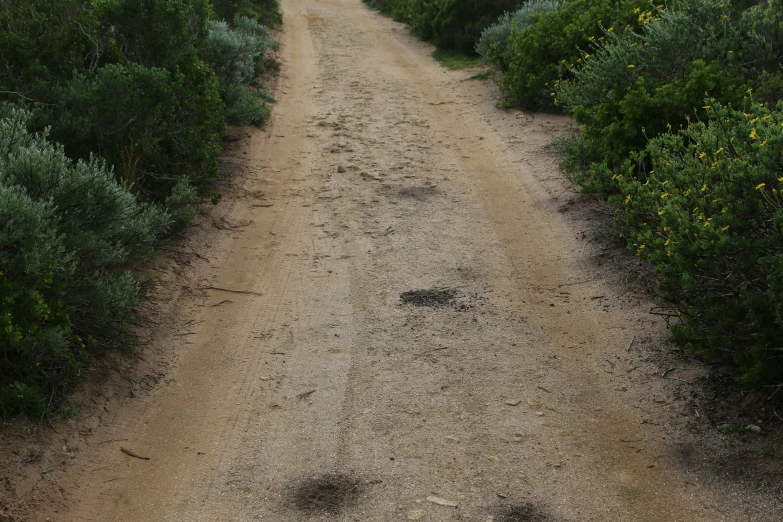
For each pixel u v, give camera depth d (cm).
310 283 680
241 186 934
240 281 685
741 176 468
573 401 495
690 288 474
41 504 402
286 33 2269
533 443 454
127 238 610
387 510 399
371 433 467
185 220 746
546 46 1330
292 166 1034
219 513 401
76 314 522
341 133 1191
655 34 890
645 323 581
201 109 852
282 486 421
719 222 460
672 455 437
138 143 757
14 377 477
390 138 1162
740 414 462
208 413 492
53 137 724
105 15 891
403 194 912
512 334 582
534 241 765
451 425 473
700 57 884
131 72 782
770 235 455
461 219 830
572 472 429
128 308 551
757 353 441
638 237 547
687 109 799
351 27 2441
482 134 1185
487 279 681
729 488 407
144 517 400
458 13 1958
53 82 779
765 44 897
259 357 557
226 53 1295
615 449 447
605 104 857
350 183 955
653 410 479
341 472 431
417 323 601
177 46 939
